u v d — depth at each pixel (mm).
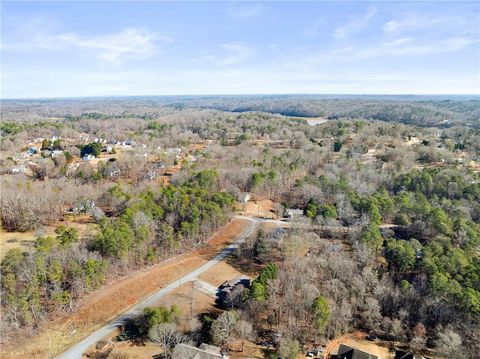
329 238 115500
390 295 86000
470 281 83062
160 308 77688
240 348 74562
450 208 129000
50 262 83938
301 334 79625
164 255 106188
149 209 111125
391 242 99438
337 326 81250
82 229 115188
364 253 97312
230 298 85000
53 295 80000
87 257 88812
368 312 83188
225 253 112500
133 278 94500
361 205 127625
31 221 116562
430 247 96812
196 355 66938
